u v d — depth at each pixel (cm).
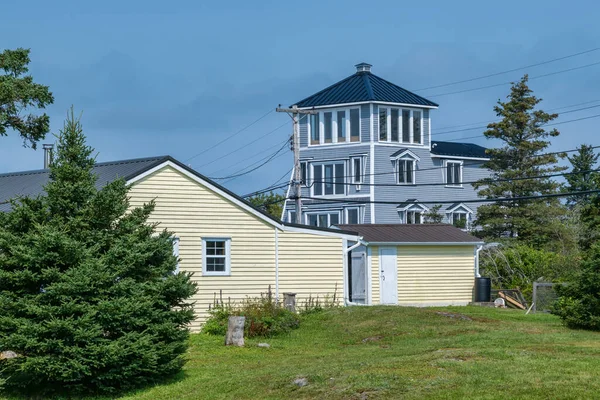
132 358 2316
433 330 3338
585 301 3300
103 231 2417
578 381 1900
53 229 2288
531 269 5409
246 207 3928
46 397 2317
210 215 3834
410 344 2988
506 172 7438
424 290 4859
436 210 7900
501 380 1955
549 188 7550
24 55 4303
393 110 8331
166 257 2506
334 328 3578
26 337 2208
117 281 2358
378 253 4784
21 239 2291
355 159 8219
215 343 3216
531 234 7112
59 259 2281
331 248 4144
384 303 4759
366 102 8094
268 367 2566
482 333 3108
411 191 8369
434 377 2031
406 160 8362
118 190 2466
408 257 4847
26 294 2269
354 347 3095
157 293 2417
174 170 3747
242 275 3909
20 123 4306
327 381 2112
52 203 2366
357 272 4841
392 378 2045
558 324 3500
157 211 3697
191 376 2506
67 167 2392
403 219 8300
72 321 2217
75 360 2208
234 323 3177
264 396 2100
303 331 3556
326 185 8369
